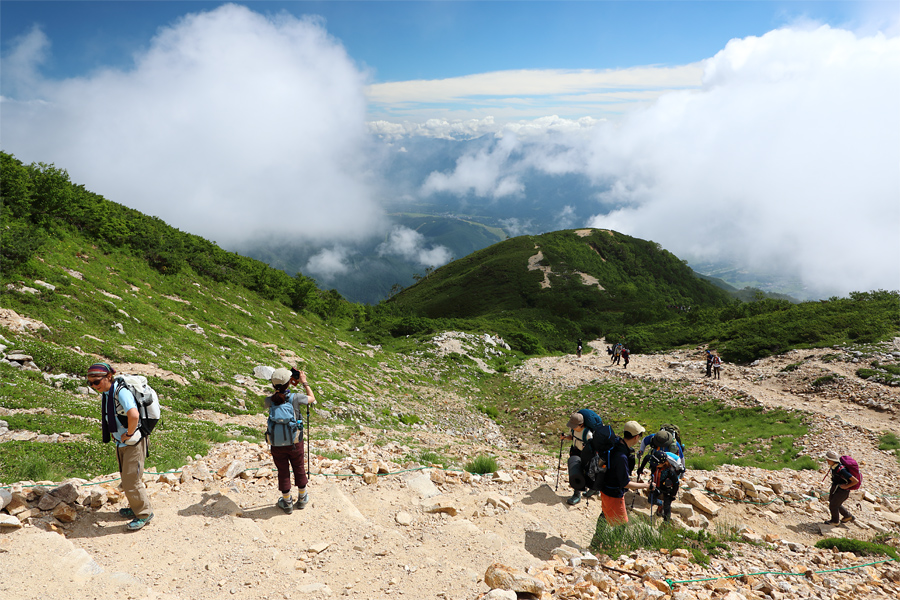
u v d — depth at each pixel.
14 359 13.32
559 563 5.92
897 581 6.71
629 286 137.12
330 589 4.85
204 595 4.56
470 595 4.82
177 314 25.80
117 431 5.63
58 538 5.00
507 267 154.25
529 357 53.28
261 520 6.43
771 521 9.59
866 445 18.34
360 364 35.03
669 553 6.78
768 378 31.19
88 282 22.53
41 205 25.62
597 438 7.26
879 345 31.73
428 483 8.59
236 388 18.92
